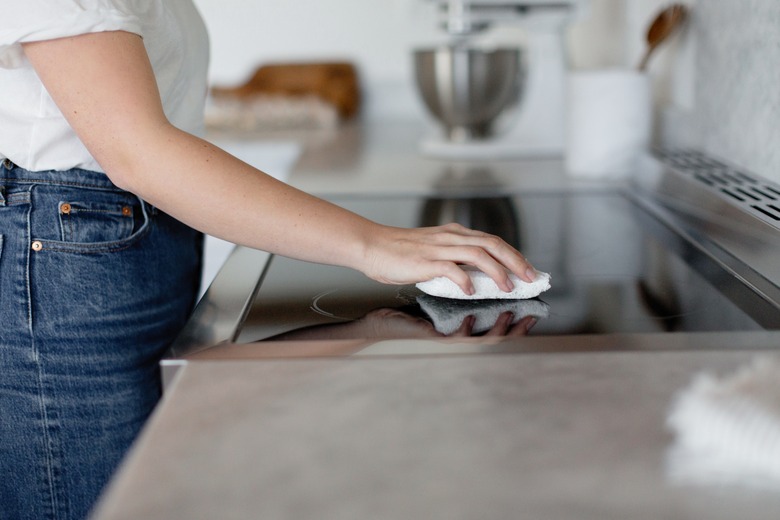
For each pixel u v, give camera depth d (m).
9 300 0.90
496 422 0.50
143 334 0.97
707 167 1.25
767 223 0.88
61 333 0.91
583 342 0.67
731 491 0.42
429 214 1.26
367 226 0.80
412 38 2.70
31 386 0.92
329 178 1.58
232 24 2.73
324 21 2.71
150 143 0.73
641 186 1.42
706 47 1.35
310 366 0.61
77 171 0.90
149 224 0.97
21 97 0.85
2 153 0.87
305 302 0.82
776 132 1.07
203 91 1.10
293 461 0.46
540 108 1.86
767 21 1.08
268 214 0.76
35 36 0.72
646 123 1.52
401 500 0.41
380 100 2.75
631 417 0.51
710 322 0.74
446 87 1.88
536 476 0.44
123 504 0.41
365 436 0.49
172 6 0.96
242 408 0.53
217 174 0.74
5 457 0.95
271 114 2.46
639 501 0.41
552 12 1.75
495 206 1.33
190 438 0.49
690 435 0.47
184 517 0.40
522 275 0.81
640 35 1.80
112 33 0.74
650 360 0.61
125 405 0.96
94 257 0.91
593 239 1.11
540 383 0.57
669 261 0.99
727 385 0.49
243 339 0.70
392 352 0.65
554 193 1.43
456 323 0.74
